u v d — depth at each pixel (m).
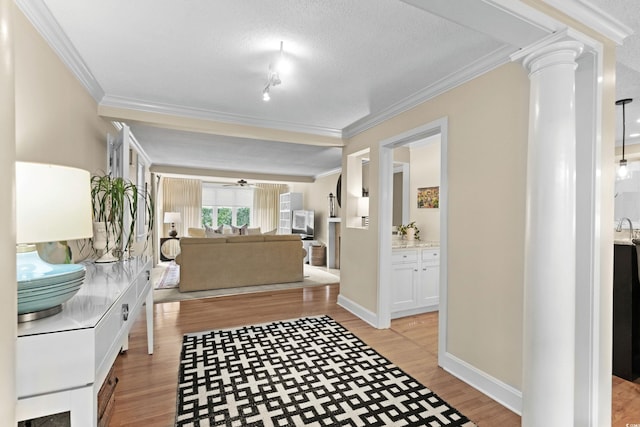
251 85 2.63
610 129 1.65
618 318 2.35
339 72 2.36
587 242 1.59
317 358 2.57
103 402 1.65
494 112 2.08
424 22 1.74
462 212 2.32
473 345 2.21
